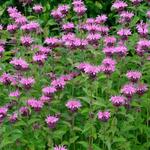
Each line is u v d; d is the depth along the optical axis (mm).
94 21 8164
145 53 7129
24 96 6926
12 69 7340
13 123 6473
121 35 7398
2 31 8102
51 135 6520
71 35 7434
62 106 7086
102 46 7754
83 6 8180
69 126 6637
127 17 7719
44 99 6727
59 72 7512
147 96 7145
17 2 10195
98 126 6902
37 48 7633
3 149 6605
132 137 6777
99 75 7020
